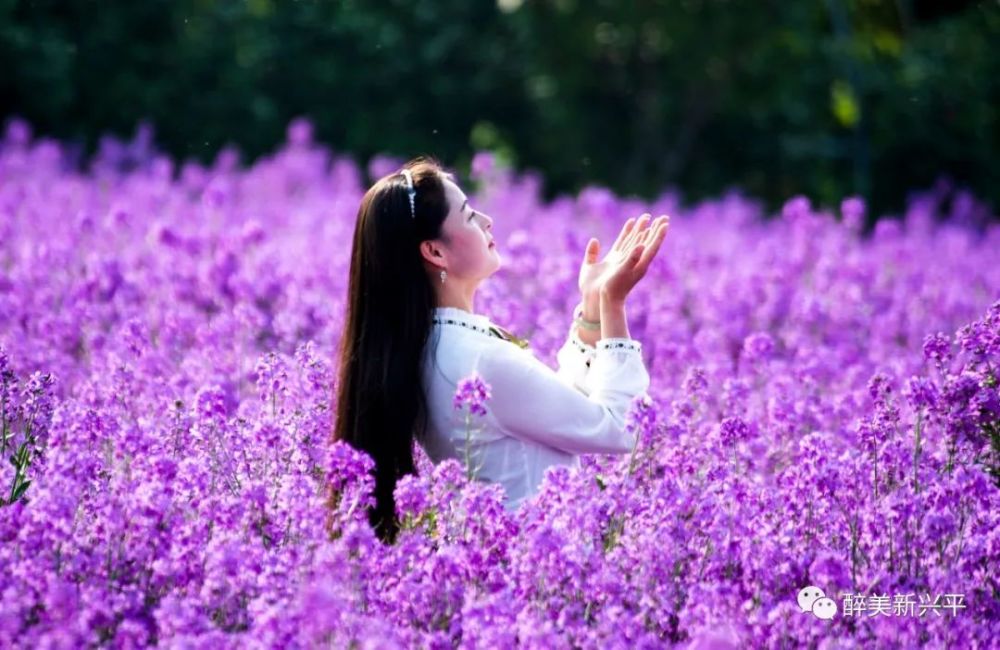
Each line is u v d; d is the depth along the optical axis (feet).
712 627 24.06
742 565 26.13
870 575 26.48
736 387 35.86
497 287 44.42
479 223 29.81
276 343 43.19
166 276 49.47
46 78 111.55
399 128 123.95
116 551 25.40
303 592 23.06
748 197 128.26
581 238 58.85
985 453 31.68
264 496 26.05
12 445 31.32
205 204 66.03
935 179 115.55
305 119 121.90
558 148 126.62
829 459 29.19
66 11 116.67
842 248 62.85
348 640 22.85
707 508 26.91
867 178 115.03
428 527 27.63
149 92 116.88
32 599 23.49
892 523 27.48
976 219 91.76
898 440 30.40
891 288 58.49
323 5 123.85
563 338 43.01
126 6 117.70
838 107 124.36
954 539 27.37
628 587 25.07
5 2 111.55
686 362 42.57
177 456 30.25
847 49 118.62
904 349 48.32
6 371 31.65
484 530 25.76
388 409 28.73
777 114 125.49
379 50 123.65
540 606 24.58
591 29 121.08
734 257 67.10
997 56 116.67
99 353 40.83
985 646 24.90
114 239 58.23
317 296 45.93
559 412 28.45
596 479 30.27
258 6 125.08
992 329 32.12
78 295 47.06
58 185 73.82
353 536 24.84
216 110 118.52
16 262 54.95
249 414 33.19
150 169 93.09
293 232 65.57
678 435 31.48
